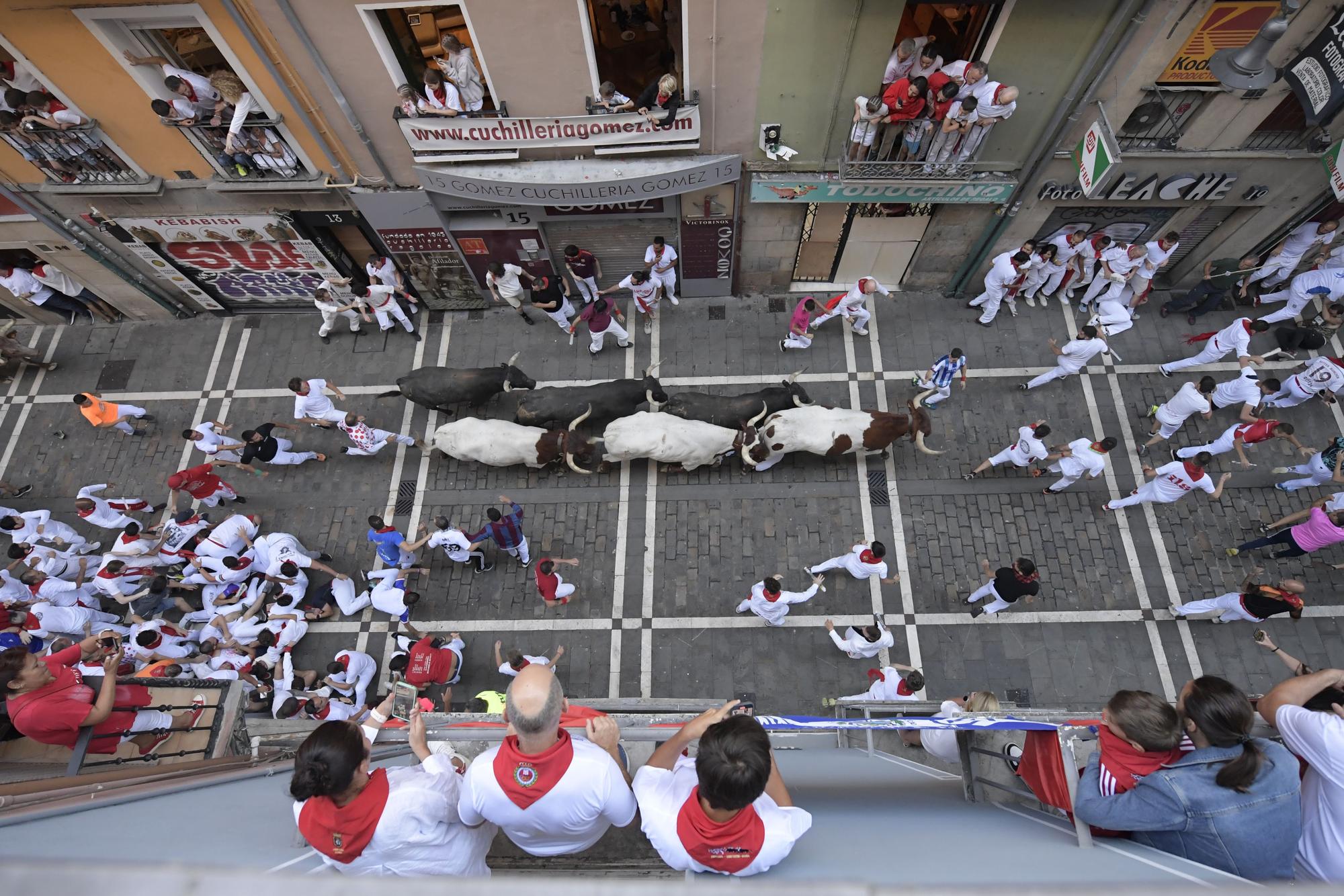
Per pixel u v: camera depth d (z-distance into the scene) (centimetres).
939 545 1294
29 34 980
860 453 1358
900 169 1202
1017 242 1398
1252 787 352
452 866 374
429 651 1100
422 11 982
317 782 336
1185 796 352
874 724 446
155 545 1253
